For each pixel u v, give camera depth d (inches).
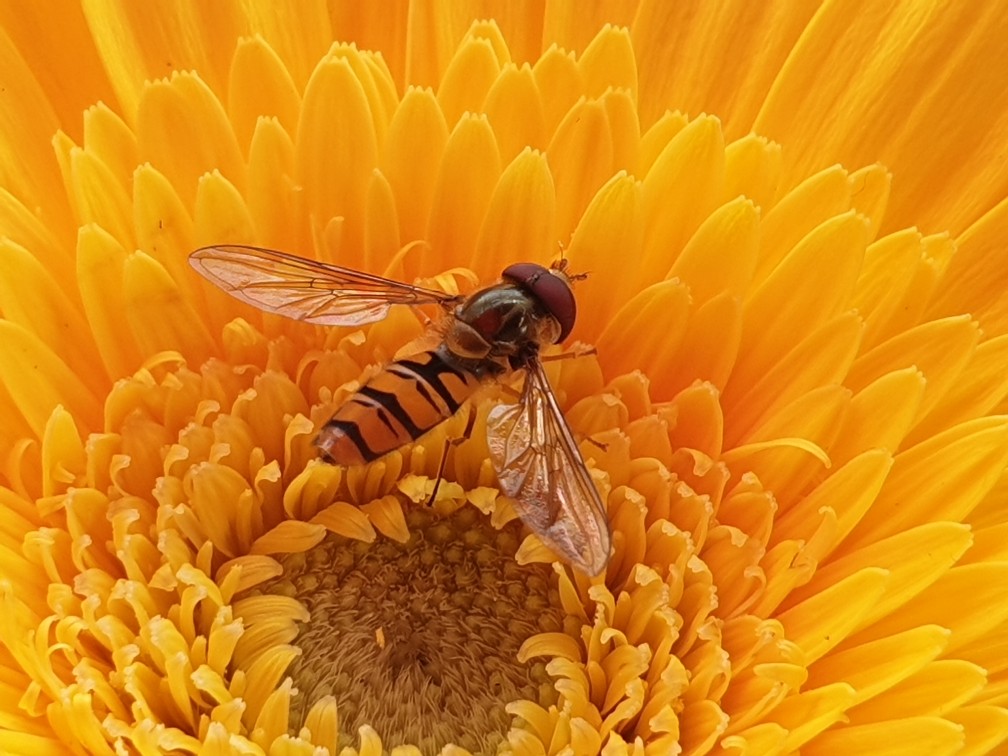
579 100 1.8
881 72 1.8
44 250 1.8
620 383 1.8
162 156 1.8
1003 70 1.8
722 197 1.8
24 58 1.8
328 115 1.8
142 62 1.8
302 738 1.8
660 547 1.8
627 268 1.8
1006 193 1.8
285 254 1.8
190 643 1.8
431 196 1.8
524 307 1.8
